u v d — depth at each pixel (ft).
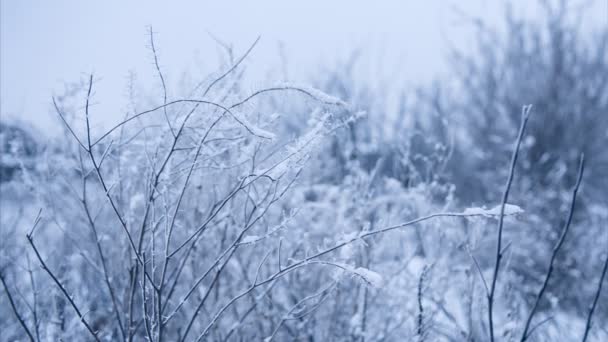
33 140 10.25
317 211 11.53
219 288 8.92
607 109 27.07
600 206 23.82
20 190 10.90
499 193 24.16
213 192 8.08
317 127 5.60
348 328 9.10
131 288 6.80
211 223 8.17
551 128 26.48
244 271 8.37
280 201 10.07
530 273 16.20
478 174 26.23
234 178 7.93
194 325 8.75
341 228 10.21
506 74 28.32
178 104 6.46
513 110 27.76
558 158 25.23
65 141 9.57
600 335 10.82
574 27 27.55
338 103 5.32
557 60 27.30
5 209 11.55
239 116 5.09
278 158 6.17
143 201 7.74
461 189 26.32
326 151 12.48
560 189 22.63
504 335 7.45
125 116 5.90
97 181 9.02
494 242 13.64
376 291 9.51
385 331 8.84
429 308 8.43
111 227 8.57
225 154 7.78
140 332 8.08
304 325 8.58
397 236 10.34
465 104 28.76
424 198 10.18
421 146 15.24
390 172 14.02
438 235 9.53
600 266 16.80
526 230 17.97
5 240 10.09
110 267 8.78
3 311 9.43
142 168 7.99
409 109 18.25
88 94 5.26
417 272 9.64
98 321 8.91
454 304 10.36
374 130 15.93
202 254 8.76
